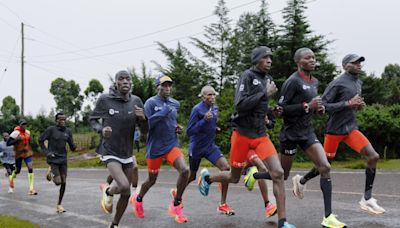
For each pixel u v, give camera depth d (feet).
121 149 24.63
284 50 100.42
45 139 35.73
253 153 27.22
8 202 41.65
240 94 23.45
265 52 23.58
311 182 44.65
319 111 24.17
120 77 24.70
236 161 25.40
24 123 47.85
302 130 24.41
